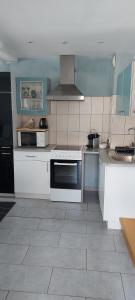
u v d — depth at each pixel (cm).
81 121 409
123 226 266
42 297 183
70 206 357
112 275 208
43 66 399
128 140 360
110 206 281
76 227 292
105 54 370
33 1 193
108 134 407
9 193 387
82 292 188
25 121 418
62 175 367
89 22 238
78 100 374
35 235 272
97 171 421
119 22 238
